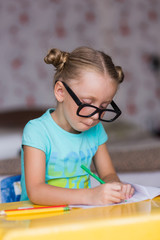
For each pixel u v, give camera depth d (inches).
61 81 40.9
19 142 98.9
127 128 128.3
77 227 20.9
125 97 161.5
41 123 43.9
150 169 68.1
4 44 151.3
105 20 162.1
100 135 50.2
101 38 161.3
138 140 111.5
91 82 37.8
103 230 21.5
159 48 168.1
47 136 43.4
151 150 72.0
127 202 32.6
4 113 124.4
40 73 153.3
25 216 28.0
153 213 23.8
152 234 22.6
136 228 22.2
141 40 165.9
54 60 42.5
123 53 163.6
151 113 164.9
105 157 50.0
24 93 152.1
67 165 44.7
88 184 48.0
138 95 163.6
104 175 48.8
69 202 33.9
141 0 166.7
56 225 20.9
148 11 167.6
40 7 154.9
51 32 155.8
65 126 44.8
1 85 150.4
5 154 94.3
